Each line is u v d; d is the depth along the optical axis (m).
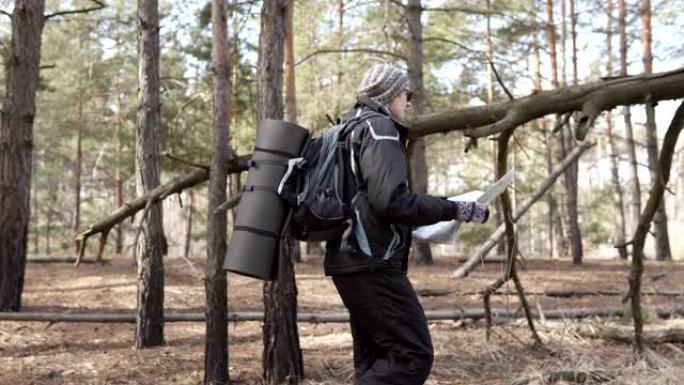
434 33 18.34
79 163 25.34
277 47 4.79
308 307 8.34
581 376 4.68
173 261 12.27
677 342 5.55
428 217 2.64
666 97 3.67
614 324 6.12
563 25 19.36
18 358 5.62
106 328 6.90
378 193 2.57
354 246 2.67
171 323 7.21
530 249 44.81
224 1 4.64
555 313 6.83
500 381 4.86
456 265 14.01
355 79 18.41
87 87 23.83
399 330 2.70
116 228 26.31
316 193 2.71
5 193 7.66
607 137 22.97
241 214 2.88
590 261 17.38
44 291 9.20
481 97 21.19
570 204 16.03
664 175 4.16
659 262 15.75
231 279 10.43
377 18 17.55
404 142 2.82
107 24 22.84
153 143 6.28
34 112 7.98
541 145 27.20
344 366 5.28
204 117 19.22
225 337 4.70
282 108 4.81
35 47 8.01
